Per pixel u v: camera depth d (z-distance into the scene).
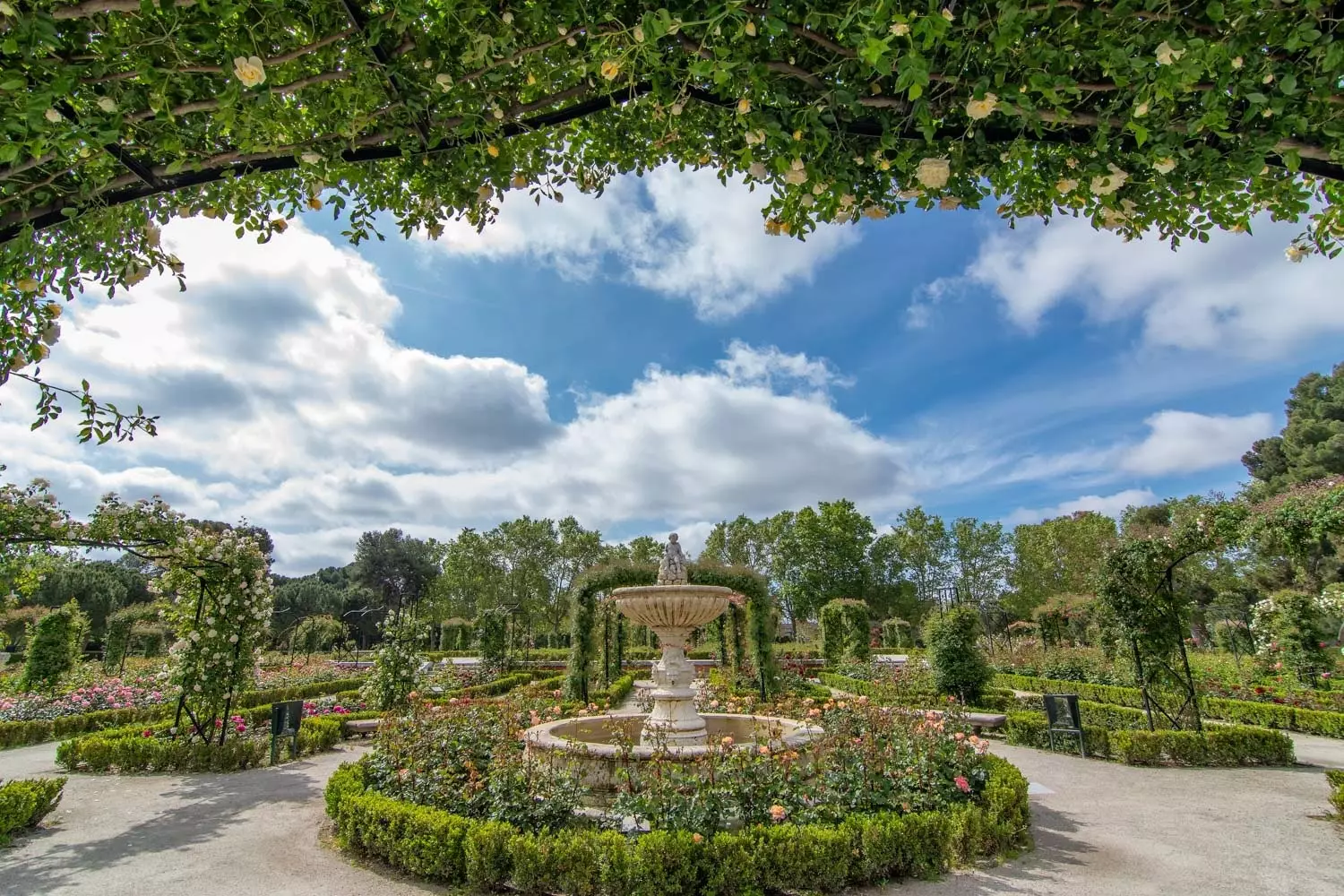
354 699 12.27
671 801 4.25
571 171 3.73
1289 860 4.41
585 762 5.12
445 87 2.36
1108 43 1.91
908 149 2.25
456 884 4.08
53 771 7.51
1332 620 13.44
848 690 13.63
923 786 4.85
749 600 12.70
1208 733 7.71
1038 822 5.36
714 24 1.98
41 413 3.36
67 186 2.48
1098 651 14.50
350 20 2.15
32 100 1.81
